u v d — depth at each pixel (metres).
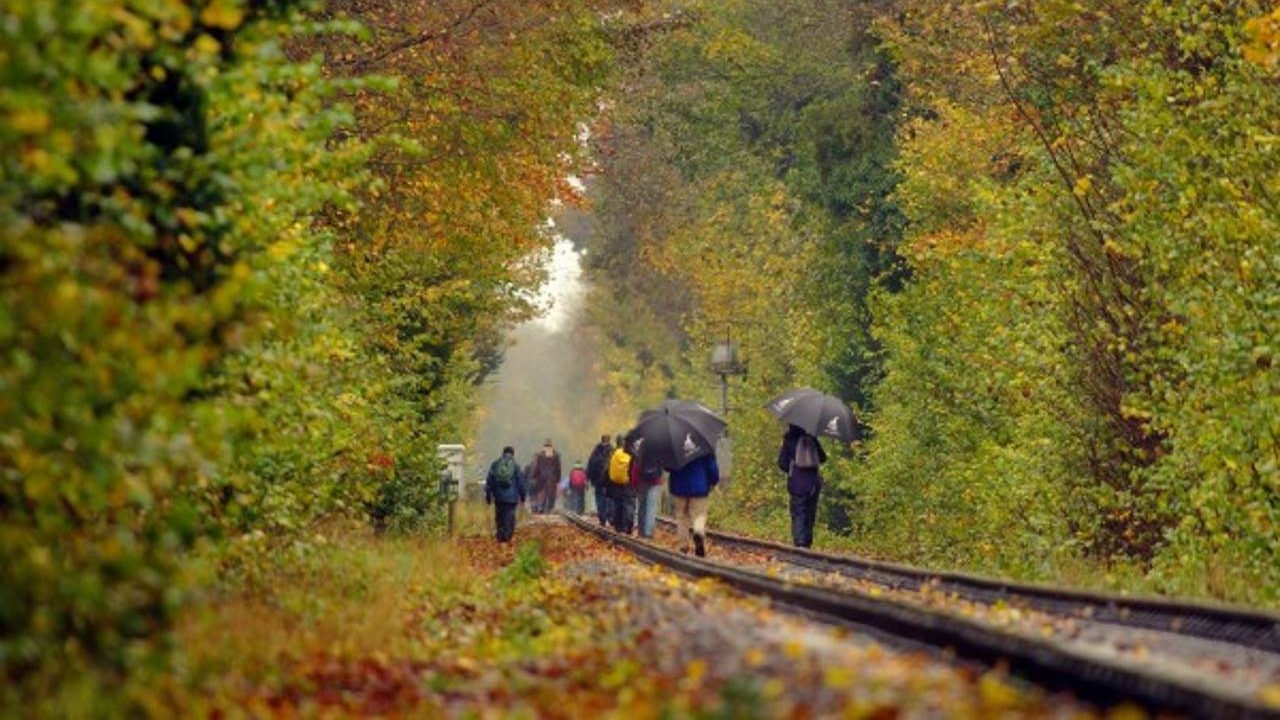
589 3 101.06
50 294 29.41
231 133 44.91
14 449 30.67
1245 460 65.81
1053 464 87.88
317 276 58.12
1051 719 24.78
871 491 126.69
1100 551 87.94
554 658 39.22
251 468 53.06
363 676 37.62
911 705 25.73
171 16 34.31
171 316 31.41
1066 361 87.19
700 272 196.25
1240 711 24.70
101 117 31.28
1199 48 75.75
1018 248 87.94
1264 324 66.69
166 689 31.64
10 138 29.53
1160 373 79.12
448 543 94.69
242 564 54.22
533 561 74.94
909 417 121.94
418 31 91.19
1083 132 90.25
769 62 192.38
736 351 182.00
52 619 30.36
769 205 192.50
